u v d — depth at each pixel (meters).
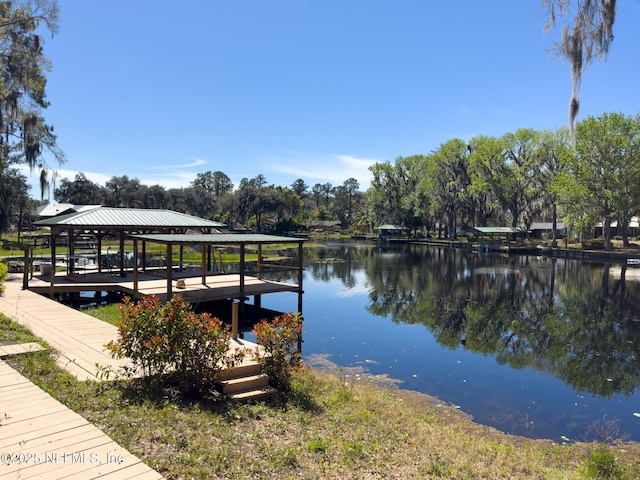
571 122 6.92
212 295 13.31
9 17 17.50
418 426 6.59
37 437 3.95
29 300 12.12
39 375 5.74
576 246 46.44
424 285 25.19
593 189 37.91
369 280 27.14
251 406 5.89
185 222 18.20
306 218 95.94
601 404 8.95
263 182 104.56
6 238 42.25
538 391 9.60
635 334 14.83
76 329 8.74
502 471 5.04
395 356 11.96
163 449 4.06
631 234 51.44
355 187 111.94
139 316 5.73
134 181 69.75
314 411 6.25
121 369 6.27
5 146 22.02
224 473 3.85
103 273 17.31
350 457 4.67
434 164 60.25
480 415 8.28
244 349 7.23
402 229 70.88
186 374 5.76
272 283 15.86
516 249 47.06
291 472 4.08
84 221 15.59
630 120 35.34
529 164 48.00
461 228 64.81
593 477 5.34
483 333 14.77
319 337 13.85
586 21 6.02
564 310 18.66
